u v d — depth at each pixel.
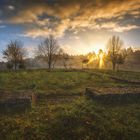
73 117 13.53
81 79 35.62
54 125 12.46
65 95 22.48
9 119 13.47
